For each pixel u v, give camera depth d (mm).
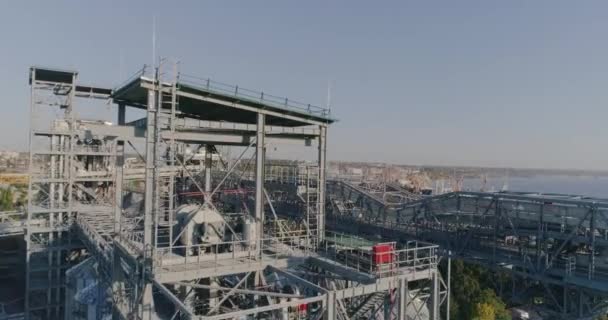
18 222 54469
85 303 34625
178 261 24250
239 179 46094
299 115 29281
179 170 39219
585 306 32562
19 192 119875
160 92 23234
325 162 30922
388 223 46625
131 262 25016
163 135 25438
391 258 24125
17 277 53406
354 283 26578
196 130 27469
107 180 42938
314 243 30594
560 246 31344
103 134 25719
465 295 55594
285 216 43031
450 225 40000
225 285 29234
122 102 34875
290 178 35969
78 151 42688
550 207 31688
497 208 35156
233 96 25953
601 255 30141
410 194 60656
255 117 32344
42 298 41000
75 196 45531
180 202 48312
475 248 37594
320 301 21219
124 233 30641
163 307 31422
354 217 50500
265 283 25281
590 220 29078
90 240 33625
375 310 24875
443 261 57469
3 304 46469
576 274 30438
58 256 40938
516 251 35062
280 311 23984
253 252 26578
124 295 27766
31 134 39406
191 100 26453
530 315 57344
